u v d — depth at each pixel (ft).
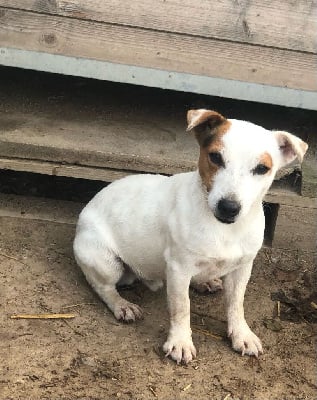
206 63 3.18
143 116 3.59
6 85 3.80
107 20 3.12
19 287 2.77
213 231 2.39
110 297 2.72
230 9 3.09
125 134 3.35
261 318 2.76
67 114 3.50
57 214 3.34
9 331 2.51
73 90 3.84
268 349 2.58
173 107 3.77
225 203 2.19
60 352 2.43
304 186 3.12
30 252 3.02
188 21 3.11
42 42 3.16
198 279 2.56
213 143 2.27
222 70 3.19
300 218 3.18
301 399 2.35
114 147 3.21
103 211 2.77
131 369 2.39
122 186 2.79
